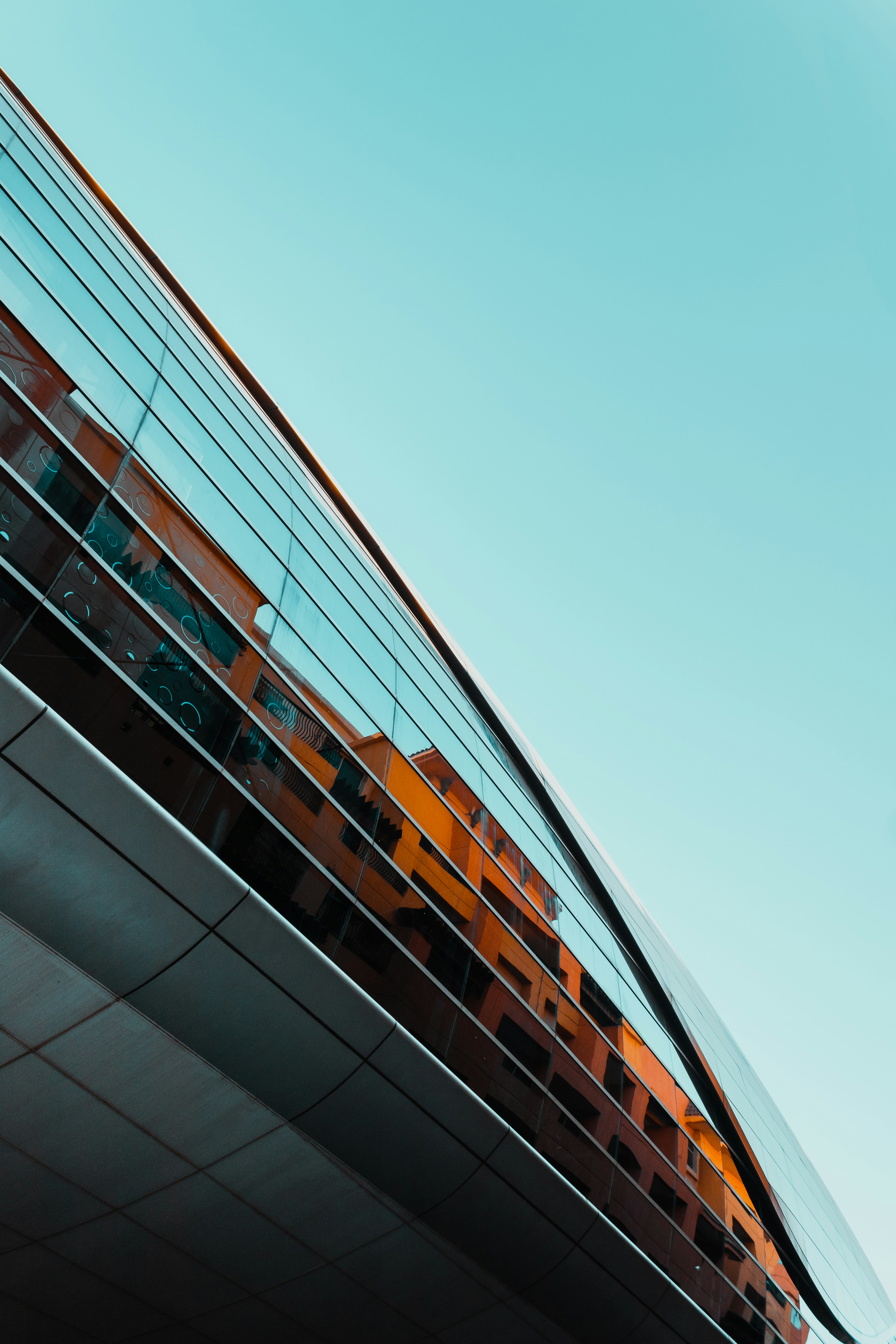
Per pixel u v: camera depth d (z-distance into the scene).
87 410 11.50
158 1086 10.49
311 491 19.98
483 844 16.20
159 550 11.41
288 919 11.16
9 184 13.61
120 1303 12.89
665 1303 16.59
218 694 11.30
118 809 9.38
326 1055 11.34
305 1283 13.01
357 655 15.40
